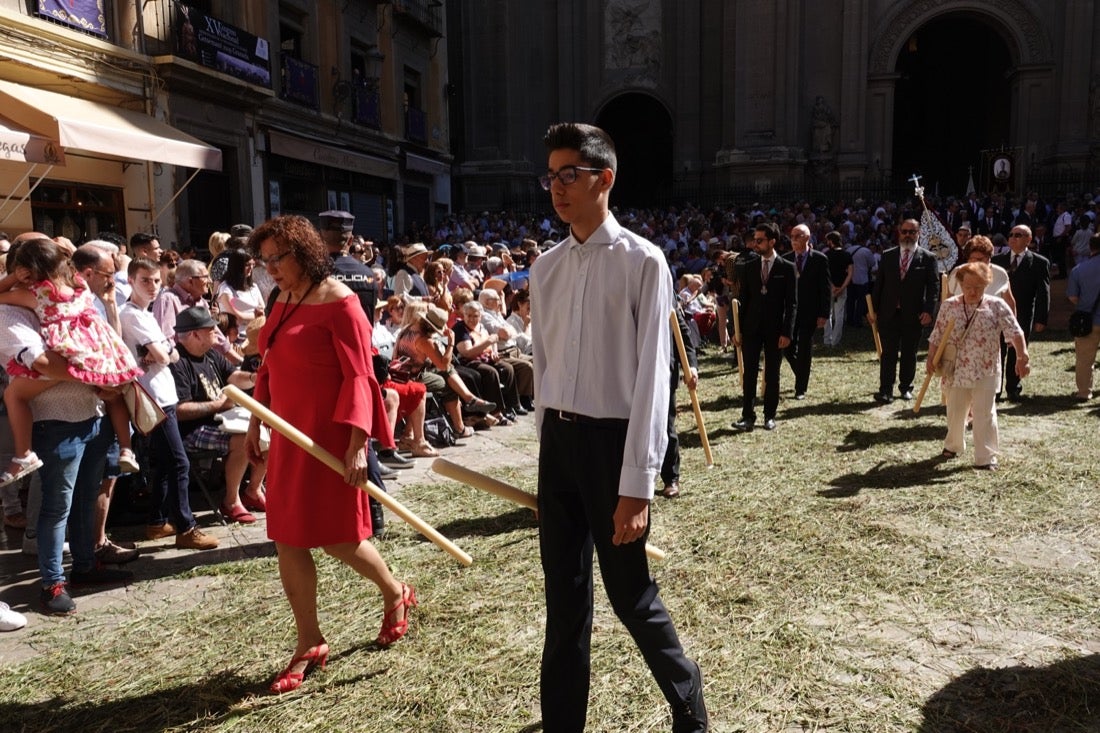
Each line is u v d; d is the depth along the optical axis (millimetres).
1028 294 8742
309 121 19344
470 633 3609
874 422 7859
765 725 2908
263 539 4965
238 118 16359
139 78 13398
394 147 24203
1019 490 5508
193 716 3033
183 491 4793
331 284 3289
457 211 34812
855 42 31406
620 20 33844
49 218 12062
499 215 29219
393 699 3107
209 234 15812
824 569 4258
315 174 19812
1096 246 8305
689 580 4152
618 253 2426
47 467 3914
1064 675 3170
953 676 3197
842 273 13625
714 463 6469
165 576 4371
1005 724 2877
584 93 34531
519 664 3346
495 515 5277
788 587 4051
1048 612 3729
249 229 7449
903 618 3693
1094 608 3758
